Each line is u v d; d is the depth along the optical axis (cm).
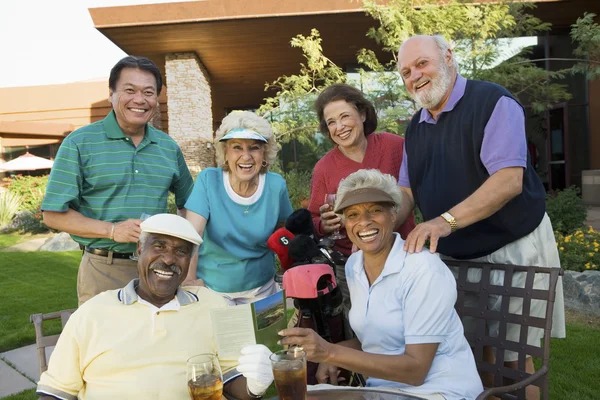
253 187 303
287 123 937
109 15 1035
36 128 1677
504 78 820
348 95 314
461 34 820
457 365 215
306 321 268
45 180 1636
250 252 302
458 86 270
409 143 297
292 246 276
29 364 446
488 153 255
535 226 269
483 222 269
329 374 273
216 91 1659
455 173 272
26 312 601
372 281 233
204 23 1045
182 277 222
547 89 899
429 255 219
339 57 1297
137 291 228
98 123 304
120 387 212
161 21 1030
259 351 185
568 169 1275
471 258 279
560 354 416
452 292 213
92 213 303
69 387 214
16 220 1450
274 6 1019
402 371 202
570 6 1075
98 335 214
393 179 229
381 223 221
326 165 339
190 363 177
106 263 299
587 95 1251
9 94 1836
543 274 276
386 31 870
